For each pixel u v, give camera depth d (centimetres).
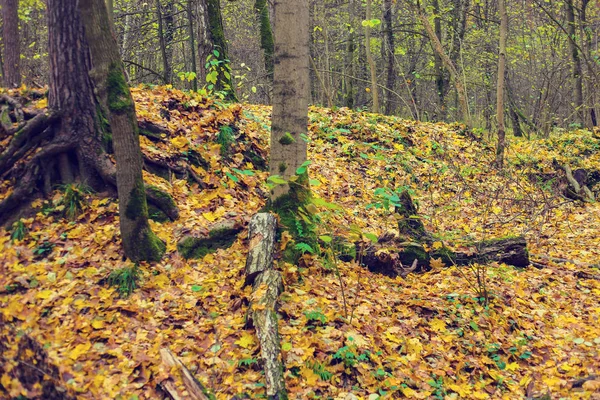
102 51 581
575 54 1745
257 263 600
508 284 712
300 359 507
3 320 497
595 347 580
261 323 518
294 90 682
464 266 760
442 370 534
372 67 1712
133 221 612
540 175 1273
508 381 532
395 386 498
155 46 2323
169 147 802
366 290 658
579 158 1366
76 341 496
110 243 632
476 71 2411
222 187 791
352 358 518
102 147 692
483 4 2228
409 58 2622
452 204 1076
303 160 696
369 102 2700
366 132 1262
